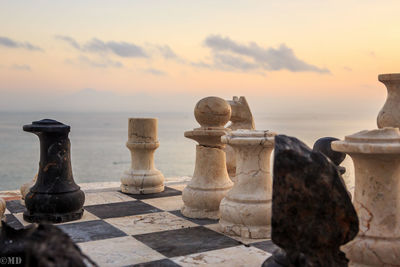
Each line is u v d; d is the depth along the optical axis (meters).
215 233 4.75
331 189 2.96
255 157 4.77
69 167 5.37
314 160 2.96
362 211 3.58
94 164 50.88
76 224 5.11
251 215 4.60
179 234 4.71
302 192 2.93
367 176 3.54
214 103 5.50
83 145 86.69
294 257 2.95
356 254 3.51
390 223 3.50
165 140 97.25
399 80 4.39
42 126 5.09
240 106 7.34
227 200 4.85
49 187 5.19
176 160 49.75
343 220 2.97
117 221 5.26
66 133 5.29
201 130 5.47
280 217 2.95
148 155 7.20
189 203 5.51
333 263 2.97
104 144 89.94
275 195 2.95
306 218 2.94
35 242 2.31
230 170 6.94
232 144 4.70
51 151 5.21
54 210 5.17
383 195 3.50
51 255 2.21
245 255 4.02
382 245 3.42
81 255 2.42
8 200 6.47
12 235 3.30
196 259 3.91
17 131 138.75
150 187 7.08
